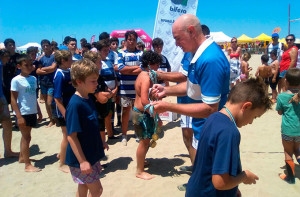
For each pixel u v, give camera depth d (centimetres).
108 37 682
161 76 319
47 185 354
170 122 618
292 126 315
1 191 341
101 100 366
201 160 152
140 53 509
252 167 372
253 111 148
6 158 452
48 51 664
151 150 461
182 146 473
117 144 495
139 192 320
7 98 596
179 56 641
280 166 374
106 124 511
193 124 266
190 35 221
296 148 330
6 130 446
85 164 222
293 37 690
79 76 223
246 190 314
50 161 436
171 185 333
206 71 207
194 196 160
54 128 616
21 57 378
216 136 139
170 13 610
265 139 486
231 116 148
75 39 659
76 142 222
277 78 760
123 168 391
